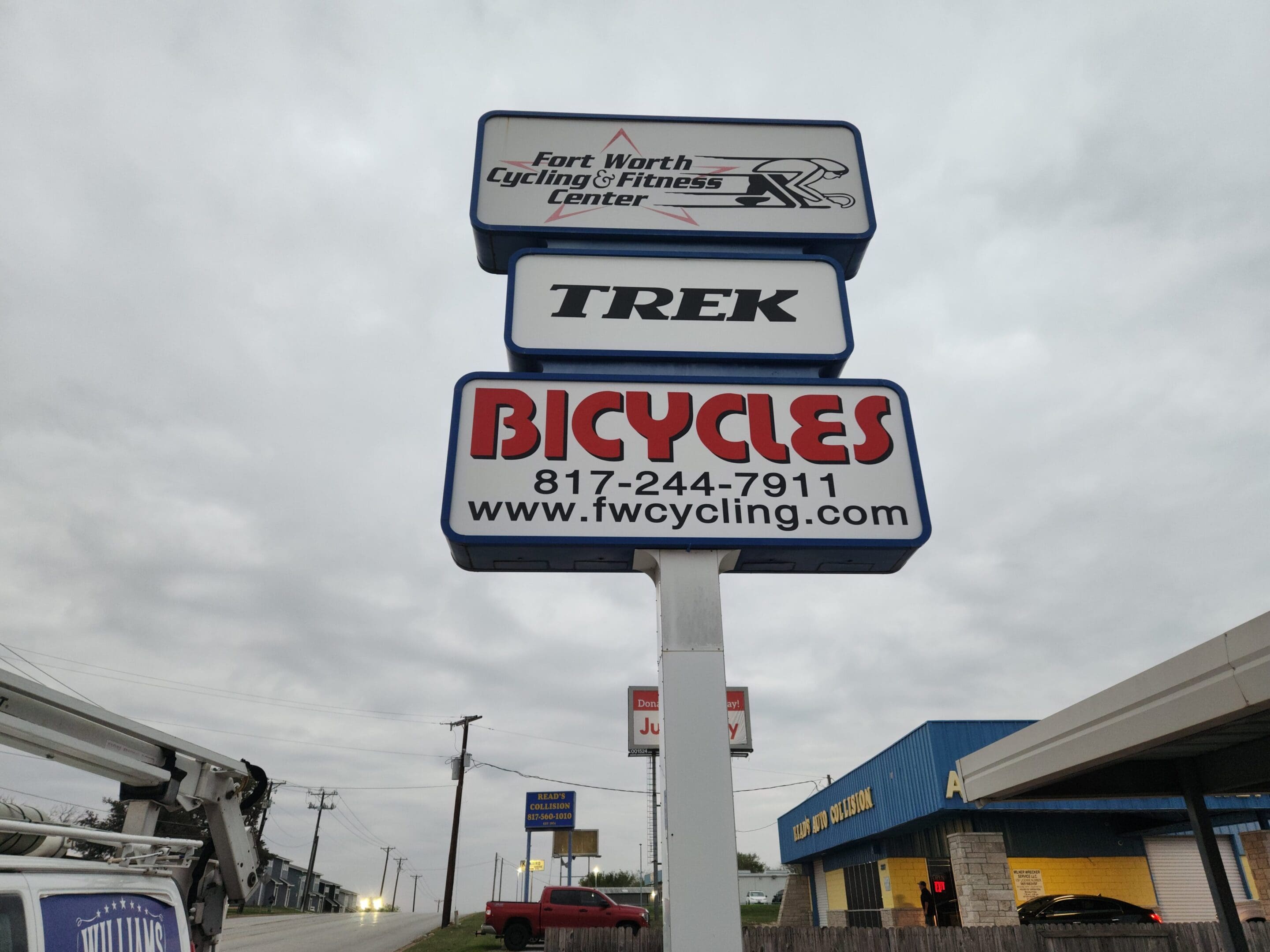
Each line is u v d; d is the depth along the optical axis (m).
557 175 9.09
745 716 25.00
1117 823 19.55
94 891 3.39
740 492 7.02
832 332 8.13
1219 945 11.22
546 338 7.92
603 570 7.05
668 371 7.90
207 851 5.25
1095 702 6.20
